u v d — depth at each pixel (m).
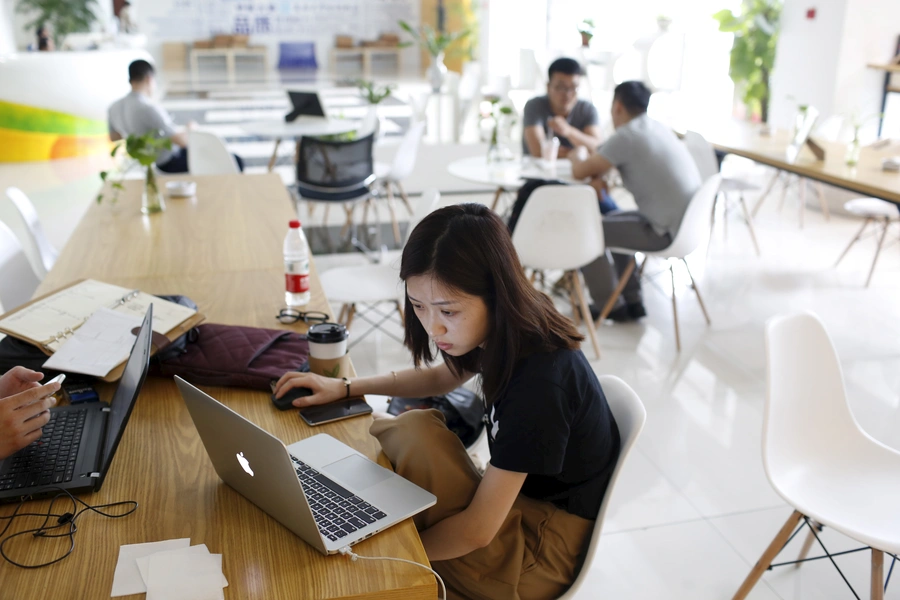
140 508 1.36
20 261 2.82
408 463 1.48
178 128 5.68
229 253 2.79
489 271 1.35
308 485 1.42
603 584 2.21
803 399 2.00
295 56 14.03
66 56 7.92
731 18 8.11
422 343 1.61
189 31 13.62
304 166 4.66
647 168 3.67
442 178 7.06
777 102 7.73
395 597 1.18
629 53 8.69
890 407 3.19
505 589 1.50
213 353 1.85
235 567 1.21
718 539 2.41
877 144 5.00
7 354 1.78
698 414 3.15
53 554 1.24
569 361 1.41
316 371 1.81
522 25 11.76
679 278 4.72
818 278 4.71
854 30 6.76
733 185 5.03
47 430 1.56
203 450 1.55
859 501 1.86
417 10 14.11
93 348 1.78
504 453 1.36
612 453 1.53
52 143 7.97
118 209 3.38
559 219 3.39
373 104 6.15
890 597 2.16
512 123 4.95
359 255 5.02
